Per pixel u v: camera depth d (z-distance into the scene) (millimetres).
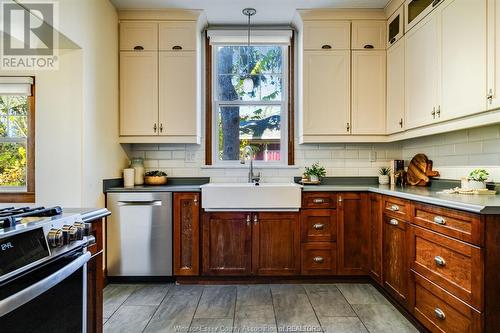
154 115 2994
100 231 1474
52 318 1041
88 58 2436
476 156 2229
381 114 3008
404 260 2086
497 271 1396
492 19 1677
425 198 1801
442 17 2104
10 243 854
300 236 2707
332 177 3287
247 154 3230
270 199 2676
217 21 3188
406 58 2607
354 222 2723
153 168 3271
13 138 2676
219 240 2707
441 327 1675
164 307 2266
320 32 3000
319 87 3012
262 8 2924
